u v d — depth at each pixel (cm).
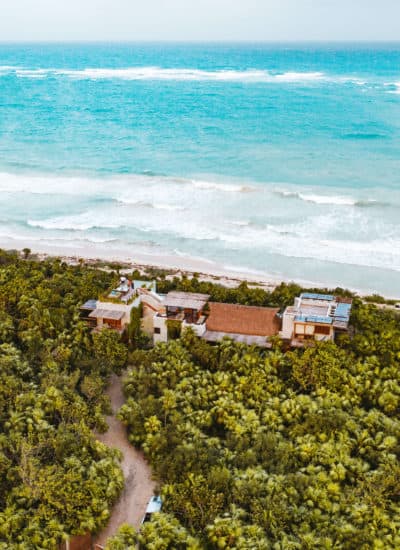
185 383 5512
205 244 9594
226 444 5003
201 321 6450
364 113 19288
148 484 4831
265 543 4003
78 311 6619
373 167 13125
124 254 9375
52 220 10700
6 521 4169
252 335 6347
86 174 13100
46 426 5000
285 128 17238
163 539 4047
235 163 13675
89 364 5947
